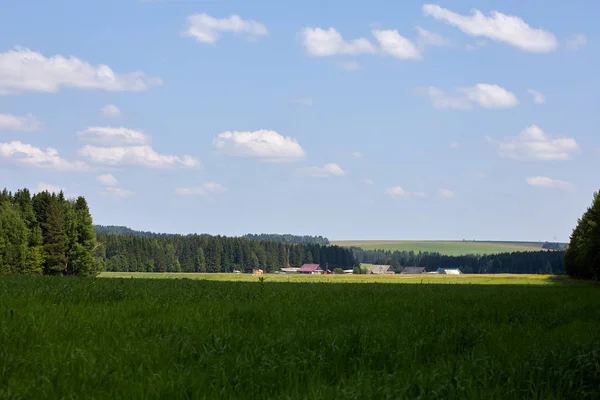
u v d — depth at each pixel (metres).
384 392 7.38
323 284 39.09
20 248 99.44
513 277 123.25
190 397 7.24
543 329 14.61
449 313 17.50
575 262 105.62
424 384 7.95
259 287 28.95
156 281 32.84
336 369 8.98
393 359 9.81
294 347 10.33
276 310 16.30
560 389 8.26
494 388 8.10
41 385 7.29
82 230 113.44
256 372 8.17
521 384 8.45
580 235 105.56
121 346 9.89
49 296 18.00
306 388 7.79
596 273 94.12
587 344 11.21
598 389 8.45
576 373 9.16
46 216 110.56
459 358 9.95
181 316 14.26
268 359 8.98
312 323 13.97
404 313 17.11
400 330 12.89
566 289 42.28
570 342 11.89
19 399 6.76
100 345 9.86
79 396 7.03
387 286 36.69
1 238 97.50
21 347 9.54
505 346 11.28
